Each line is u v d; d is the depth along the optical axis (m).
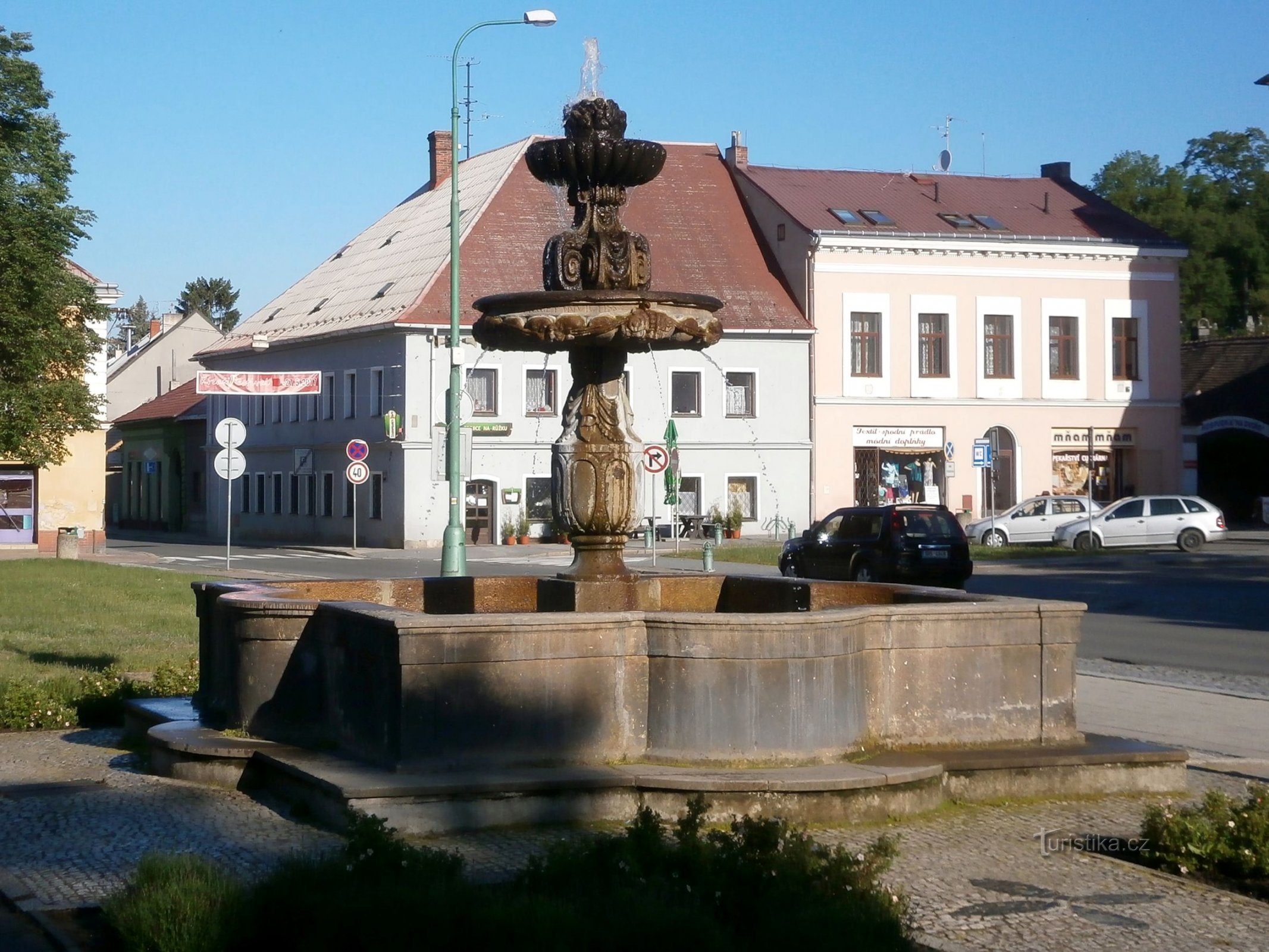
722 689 8.43
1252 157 83.19
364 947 5.45
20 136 34.34
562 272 10.29
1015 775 8.86
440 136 60.38
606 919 5.55
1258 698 13.77
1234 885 7.14
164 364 86.19
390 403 49.81
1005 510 55.91
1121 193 83.81
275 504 58.81
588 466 10.34
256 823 8.16
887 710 9.04
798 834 6.47
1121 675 15.84
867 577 28.78
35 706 12.40
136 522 76.12
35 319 34.53
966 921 6.42
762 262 55.44
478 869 7.02
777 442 53.38
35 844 7.81
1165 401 57.69
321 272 61.16
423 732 8.21
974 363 55.41
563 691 8.41
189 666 13.36
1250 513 58.59
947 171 60.69
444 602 11.97
